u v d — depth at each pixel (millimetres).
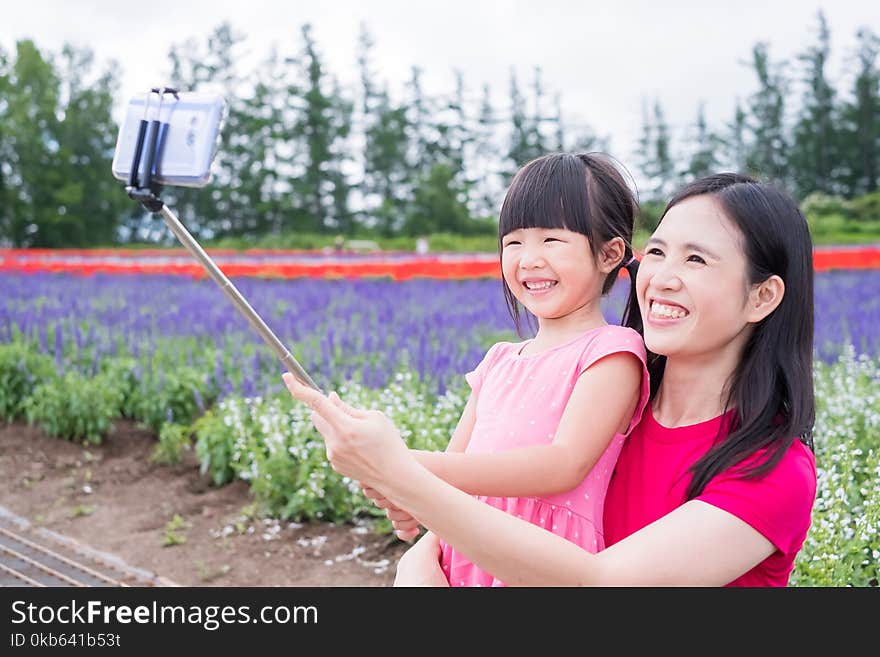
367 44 53688
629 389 1618
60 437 6750
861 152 54312
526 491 1523
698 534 1335
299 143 51031
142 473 6027
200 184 1241
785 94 55812
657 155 57750
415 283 15555
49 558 4629
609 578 1297
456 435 1955
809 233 1507
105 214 50469
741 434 1433
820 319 8648
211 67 50750
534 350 1816
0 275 15836
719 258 1438
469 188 53469
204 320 9203
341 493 5047
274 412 5484
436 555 1818
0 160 47719
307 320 8852
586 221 1677
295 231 50031
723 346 1531
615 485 1651
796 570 2936
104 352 7828
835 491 3182
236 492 5574
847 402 5027
